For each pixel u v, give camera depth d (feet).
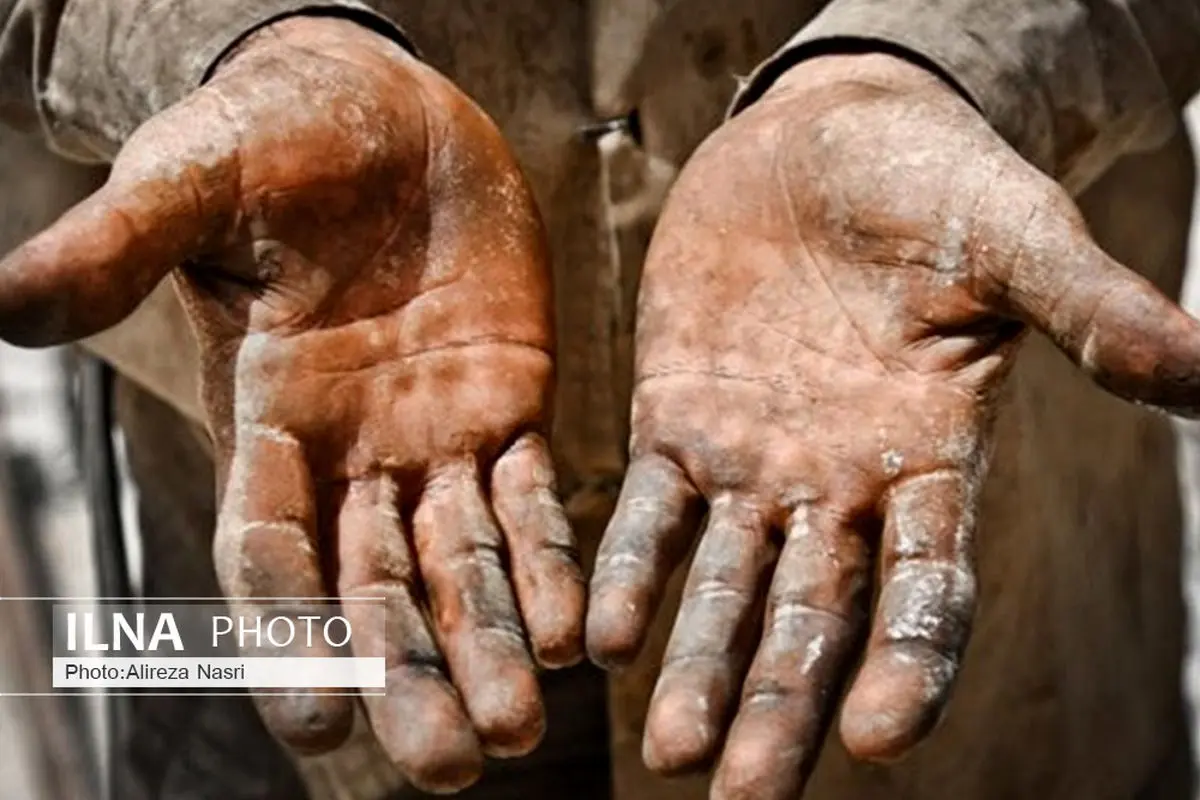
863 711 2.34
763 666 2.41
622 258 3.06
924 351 2.54
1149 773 3.66
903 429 2.51
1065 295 2.41
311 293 2.57
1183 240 3.45
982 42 2.76
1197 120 4.12
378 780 3.43
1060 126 2.81
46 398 4.70
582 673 3.59
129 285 2.42
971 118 2.61
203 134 2.52
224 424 2.57
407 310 2.61
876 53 2.76
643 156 3.04
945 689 2.36
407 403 2.59
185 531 3.66
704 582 2.48
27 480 4.58
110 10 2.83
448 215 2.65
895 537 2.46
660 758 2.39
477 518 2.55
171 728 3.87
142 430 3.62
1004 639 3.26
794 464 2.52
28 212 3.21
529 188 2.73
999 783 3.37
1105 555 3.48
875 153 2.58
